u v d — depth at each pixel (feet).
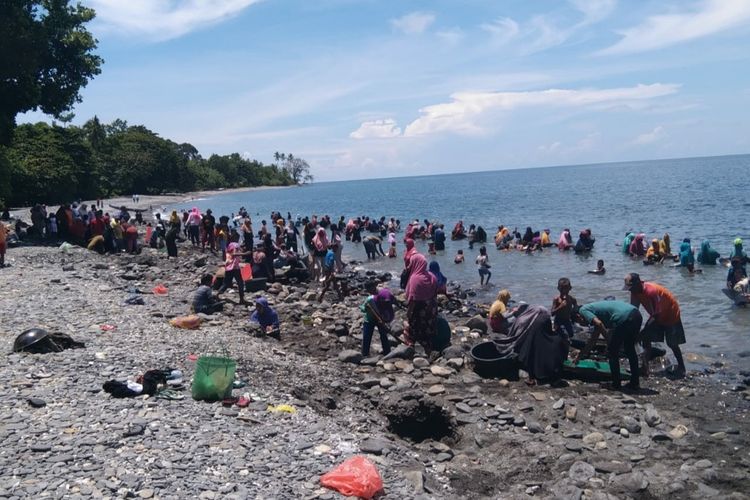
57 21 96.89
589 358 40.96
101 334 39.70
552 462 27.45
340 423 30.35
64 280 60.80
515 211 199.41
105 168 367.04
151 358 34.71
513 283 76.48
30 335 34.35
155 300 56.03
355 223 132.16
